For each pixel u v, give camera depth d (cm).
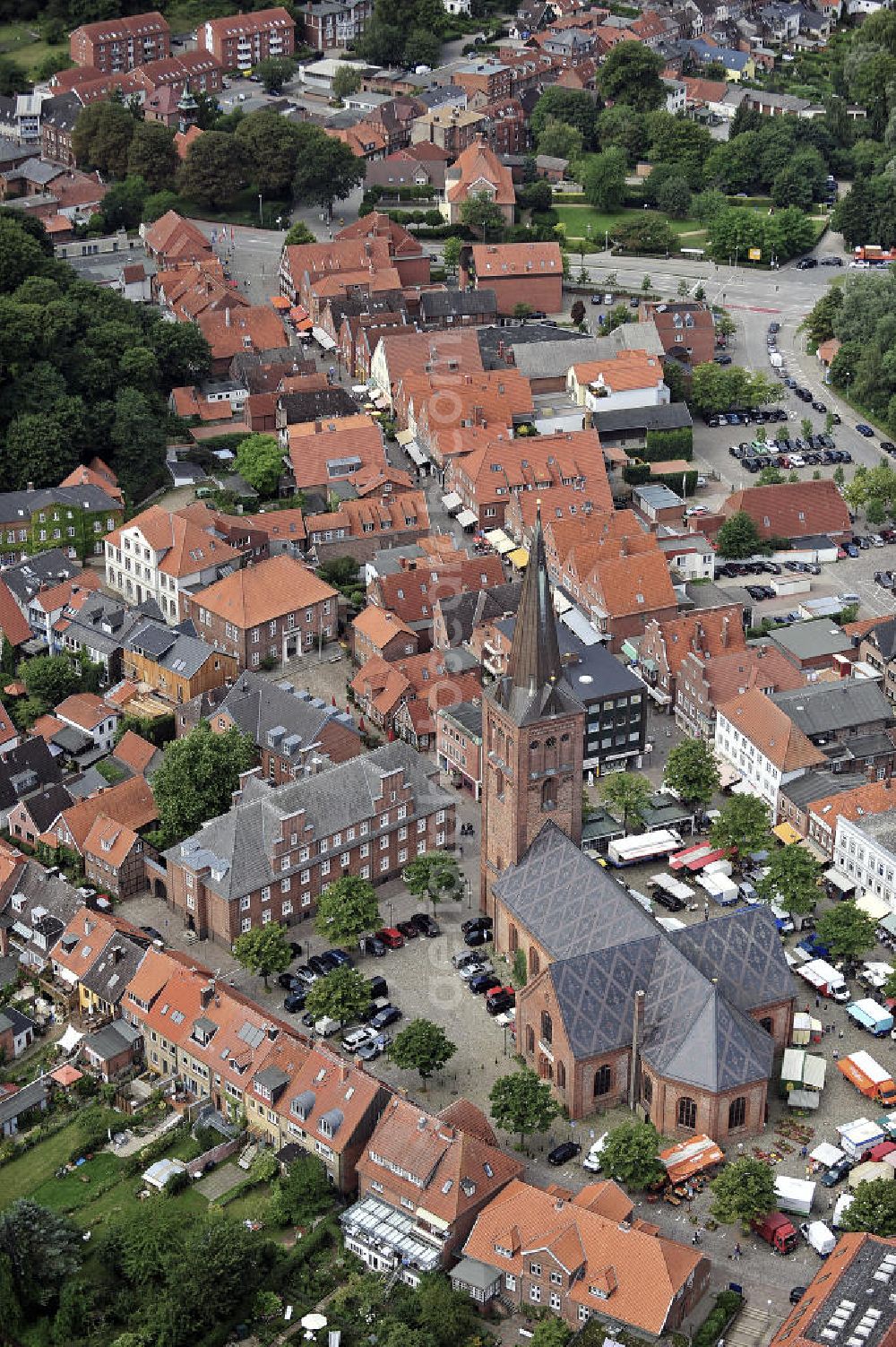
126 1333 19062
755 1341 18638
